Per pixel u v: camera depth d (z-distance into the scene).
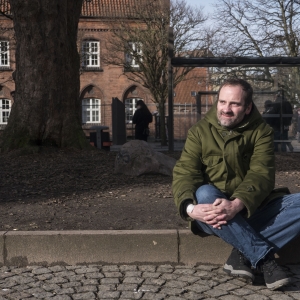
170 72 14.15
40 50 10.76
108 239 5.20
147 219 5.99
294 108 15.30
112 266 5.18
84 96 38.38
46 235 5.20
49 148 10.73
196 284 4.70
